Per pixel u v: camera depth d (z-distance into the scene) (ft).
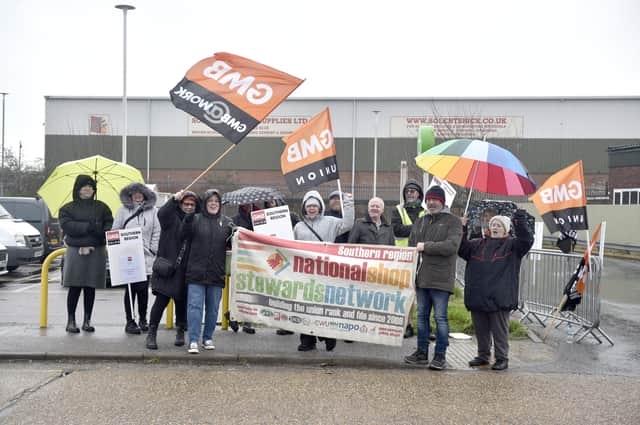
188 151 176.76
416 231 27.61
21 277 60.03
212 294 28.02
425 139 43.93
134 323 31.30
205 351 27.91
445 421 19.90
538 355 29.60
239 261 28.55
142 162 176.96
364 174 173.88
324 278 28.02
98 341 29.30
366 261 27.68
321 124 30.42
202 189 173.06
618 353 30.40
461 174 26.91
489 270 26.61
